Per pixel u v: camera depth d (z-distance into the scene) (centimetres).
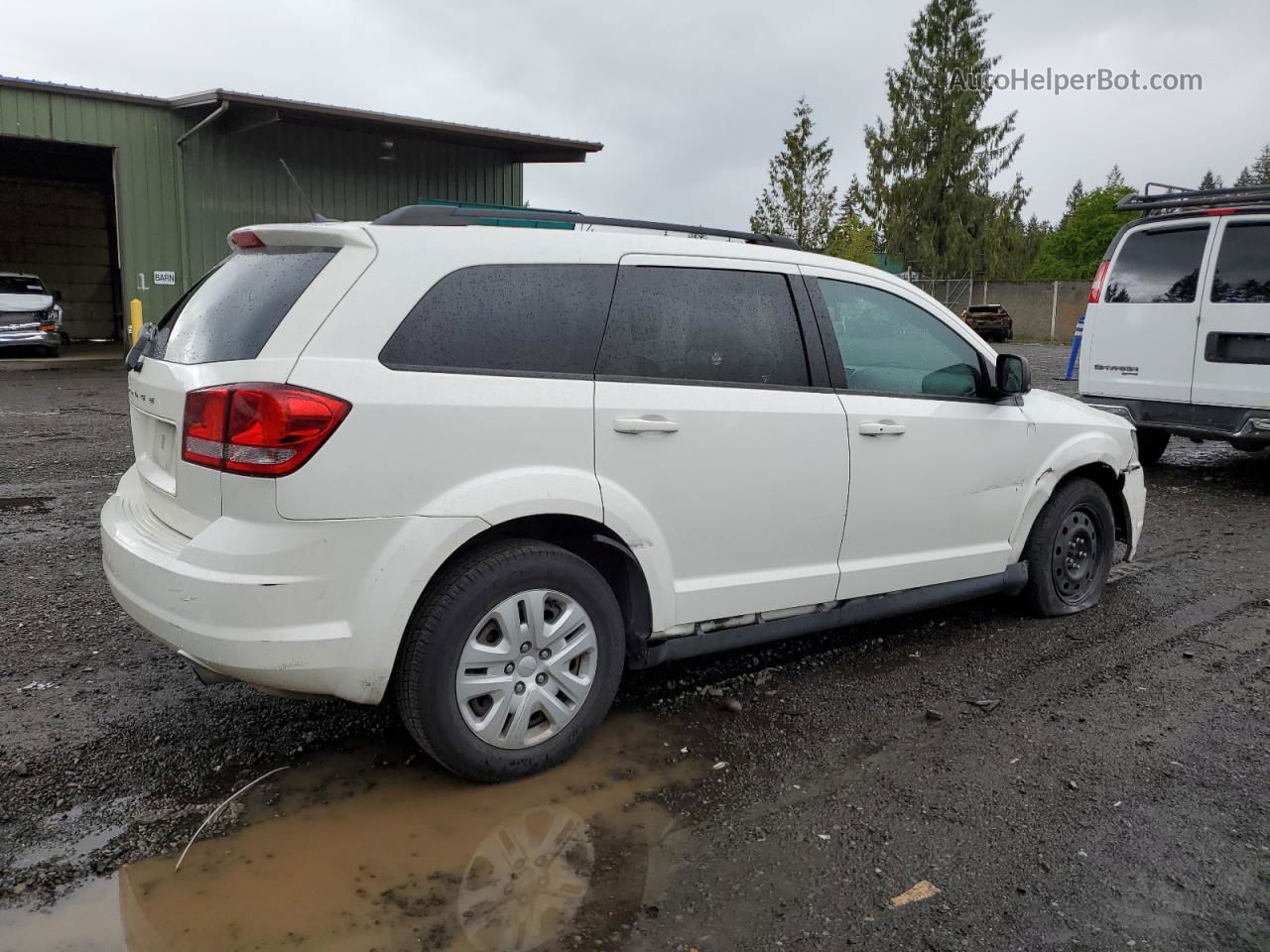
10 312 1925
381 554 274
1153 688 393
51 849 264
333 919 238
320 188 2161
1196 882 261
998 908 248
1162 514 721
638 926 238
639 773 316
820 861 268
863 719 360
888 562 397
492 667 295
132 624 434
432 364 285
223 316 297
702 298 344
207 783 302
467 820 284
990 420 423
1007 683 396
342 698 280
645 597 331
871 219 5172
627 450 317
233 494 265
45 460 823
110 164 2531
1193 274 777
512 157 2438
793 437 356
